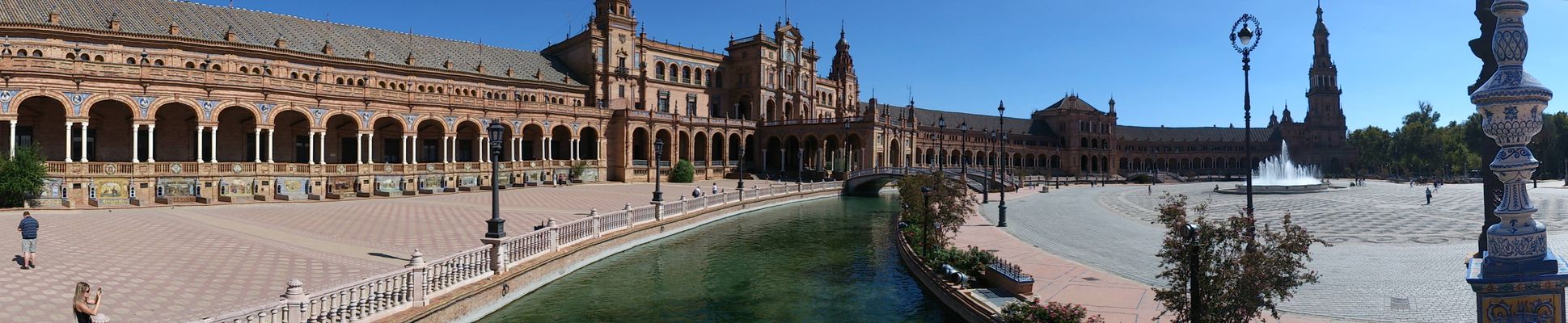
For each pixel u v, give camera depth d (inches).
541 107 2797.7
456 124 2481.5
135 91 1697.8
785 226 1652.3
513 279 806.5
